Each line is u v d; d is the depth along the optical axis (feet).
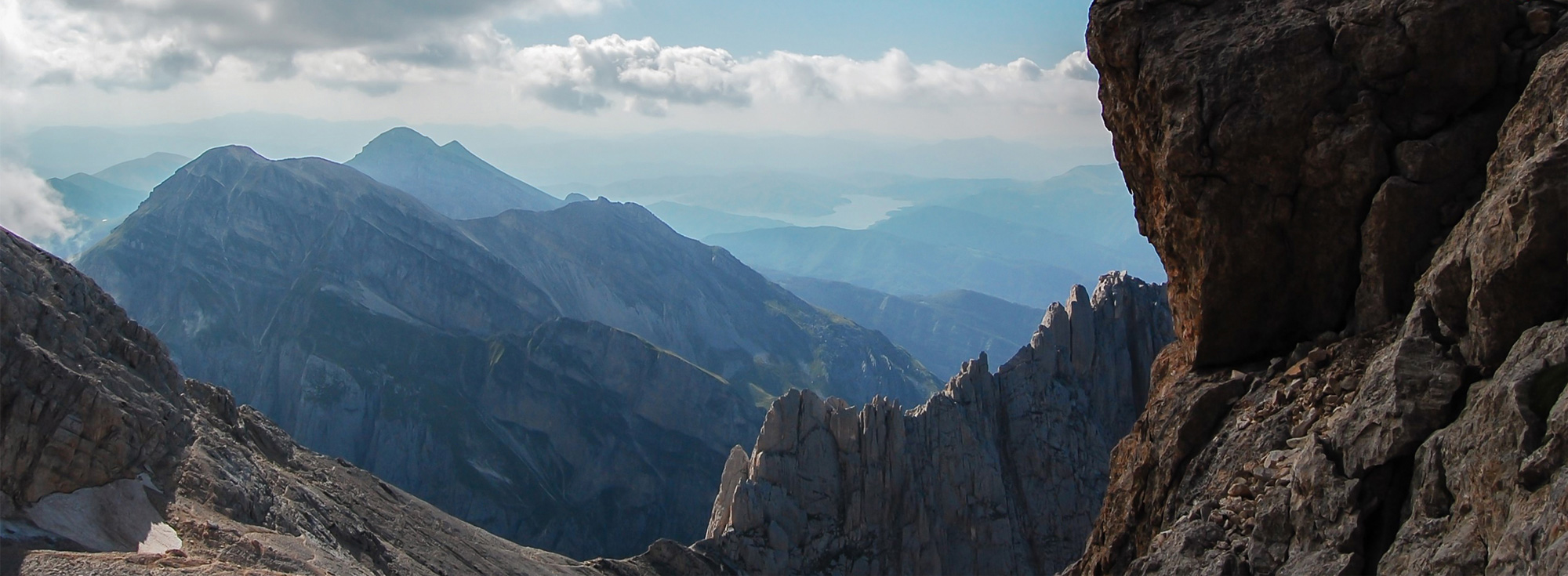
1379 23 86.53
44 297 171.73
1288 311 92.89
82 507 149.79
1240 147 89.81
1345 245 89.30
